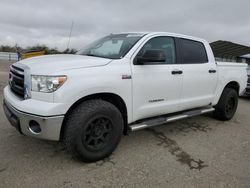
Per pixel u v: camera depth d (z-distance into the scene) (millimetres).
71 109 3076
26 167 3066
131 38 3904
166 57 4059
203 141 4234
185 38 4465
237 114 6422
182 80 4199
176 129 4836
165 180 2908
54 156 3387
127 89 3424
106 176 2945
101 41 4387
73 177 2889
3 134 4090
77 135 2990
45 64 3064
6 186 2650
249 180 2977
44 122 2787
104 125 3252
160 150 3762
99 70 3158
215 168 3246
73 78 2920
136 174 3018
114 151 3641
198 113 4707
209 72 4777
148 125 3785
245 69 5934
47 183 2744
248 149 3947
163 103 3982
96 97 3303
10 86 3629
